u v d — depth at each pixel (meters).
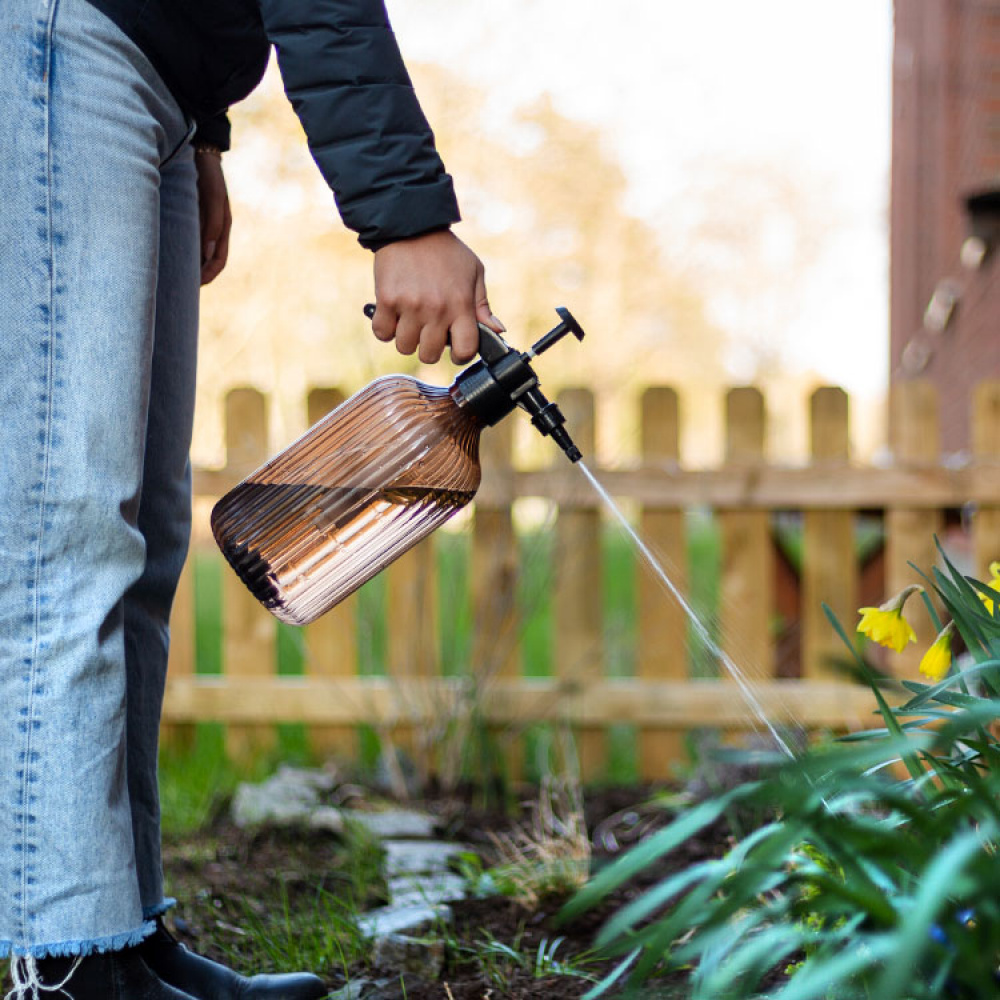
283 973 1.76
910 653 3.53
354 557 1.57
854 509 3.60
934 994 0.88
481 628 3.39
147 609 1.68
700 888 0.90
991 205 5.55
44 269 1.37
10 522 1.37
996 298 5.98
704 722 3.51
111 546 1.41
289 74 1.41
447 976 1.76
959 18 7.23
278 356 6.87
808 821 0.89
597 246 14.61
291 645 4.65
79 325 1.38
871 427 23.09
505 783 3.25
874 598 3.70
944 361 8.66
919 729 1.31
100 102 1.39
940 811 1.12
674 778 3.51
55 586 1.38
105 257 1.39
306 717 3.59
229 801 3.02
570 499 3.46
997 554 3.53
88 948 1.34
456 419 1.52
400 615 3.55
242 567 1.56
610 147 13.74
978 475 3.50
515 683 3.54
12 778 1.35
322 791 3.05
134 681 1.65
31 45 1.36
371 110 1.40
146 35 1.42
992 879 0.82
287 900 2.13
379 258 1.45
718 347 21.14
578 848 2.36
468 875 2.28
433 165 1.43
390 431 1.52
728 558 3.60
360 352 3.76
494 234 11.96
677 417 3.56
